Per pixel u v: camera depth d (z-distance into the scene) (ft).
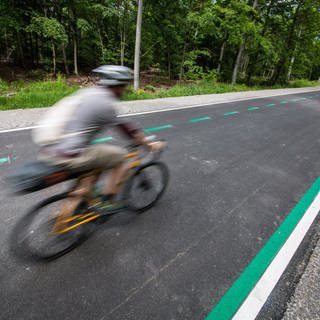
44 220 7.27
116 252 7.73
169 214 9.84
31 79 50.31
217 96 44.96
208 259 7.74
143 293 6.43
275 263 7.73
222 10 58.75
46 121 6.39
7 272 6.71
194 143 18.20
